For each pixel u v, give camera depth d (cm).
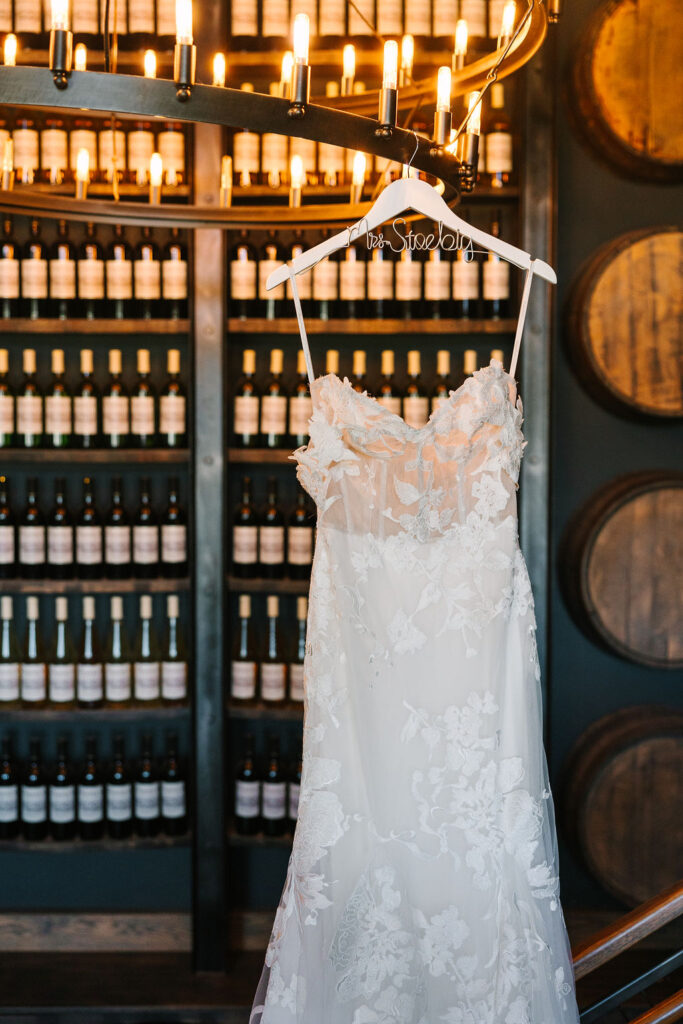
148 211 194
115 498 318
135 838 305
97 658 319
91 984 293
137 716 301
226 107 121
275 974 158
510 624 170
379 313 311
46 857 333
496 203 314
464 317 312
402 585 167
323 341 333
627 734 301
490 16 297
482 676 166
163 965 308
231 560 333
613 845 295
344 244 168
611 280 297
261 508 335
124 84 118
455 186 146
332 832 158
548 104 291
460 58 162
